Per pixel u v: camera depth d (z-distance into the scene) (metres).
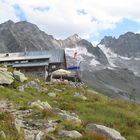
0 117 21.50
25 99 39.56
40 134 21.64
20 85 50.41
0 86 45.41
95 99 50.94
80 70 128.88
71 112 36.09
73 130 23.61
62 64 136.00
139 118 37.19
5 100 36.69
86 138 21.61
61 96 48.84
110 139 22.59
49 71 136.88
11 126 20.25
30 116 27.41
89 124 25.14
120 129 30.67
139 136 29.08
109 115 37.41
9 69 55.94
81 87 69.88
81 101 46.69
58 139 21.44
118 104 46.69
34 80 56.56
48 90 52.28
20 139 19.53
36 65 132.38
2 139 18.31
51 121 26.08
